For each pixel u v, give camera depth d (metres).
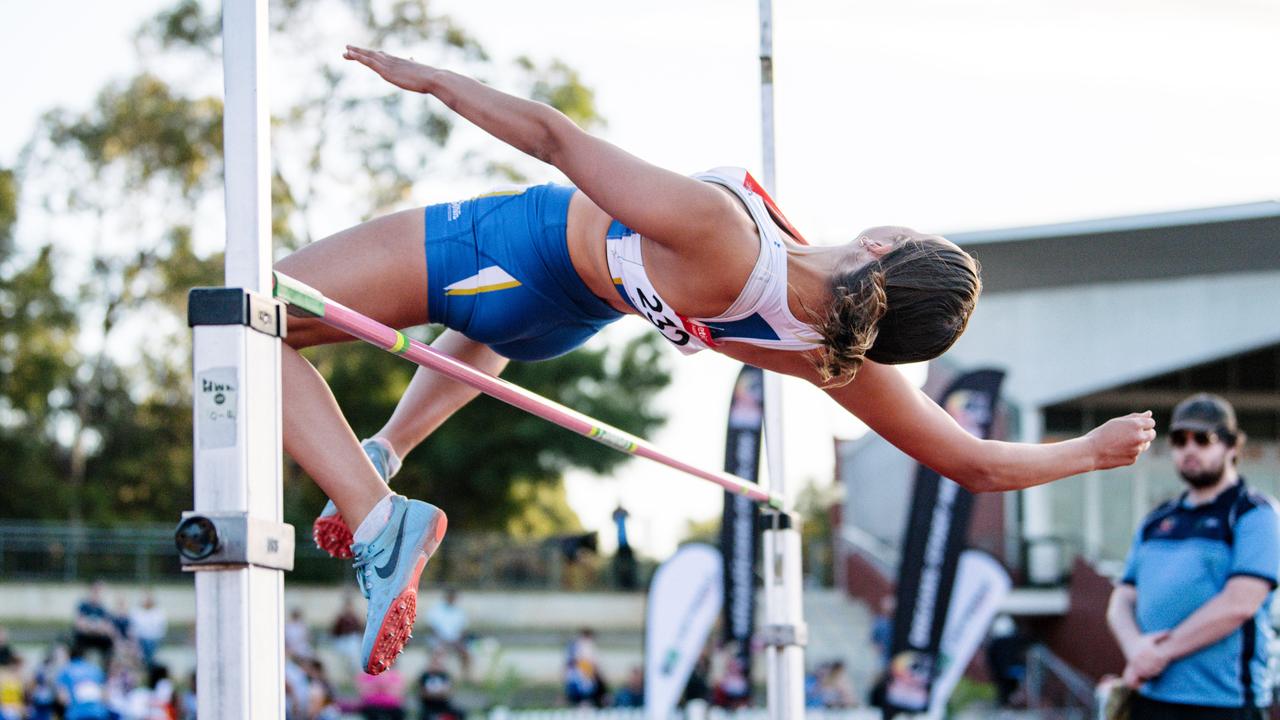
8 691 11.49
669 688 9.55
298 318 1.89
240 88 1.44
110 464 23.39
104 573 17.98
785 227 1.90
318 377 1.89
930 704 9.53
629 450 2.38
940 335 1.86
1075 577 16.41
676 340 1.98
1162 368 16.11
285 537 1.47
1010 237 14.60
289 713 11.36
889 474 22.00
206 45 22.28
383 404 21.83
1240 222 14.09
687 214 1.74
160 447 23.64
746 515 9.63
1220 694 3.47
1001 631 14.23
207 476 1.41
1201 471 3.57
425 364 1.80
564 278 1.97
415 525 1.79
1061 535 17.44
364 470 1.83
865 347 1.81
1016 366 16.94
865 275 1.80
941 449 2.24
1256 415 17.66
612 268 1.91
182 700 12.71
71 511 22.06
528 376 21.97
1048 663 14.17
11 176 22.47
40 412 22.91
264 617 1.44
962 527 9.56
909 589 9.59
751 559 9.62
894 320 1.85
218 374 1.41
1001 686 13.92
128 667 11.88
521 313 2.00
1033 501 17.55
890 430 2.23
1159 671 3.48
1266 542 3.44
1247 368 17.61
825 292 1.83
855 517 25.39
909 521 9.68
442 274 1.97
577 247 1.94
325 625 17.97
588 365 22.28
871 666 17.17
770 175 2.86
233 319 1.41
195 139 22.30
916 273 1.84
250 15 1.44
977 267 1.92
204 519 1.39
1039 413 16.88
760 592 15.34
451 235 1.97
